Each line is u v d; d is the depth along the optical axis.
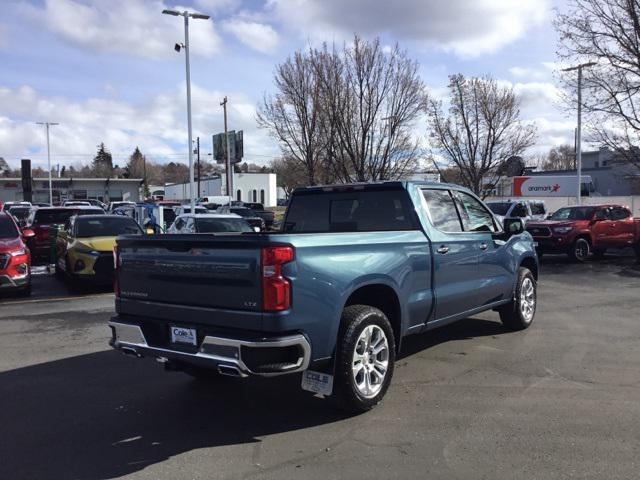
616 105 19.23
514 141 27.59
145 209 26.28
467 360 6.40
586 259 17.95
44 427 4.66
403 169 24.12
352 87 23.41
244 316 4.15
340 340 4.55
